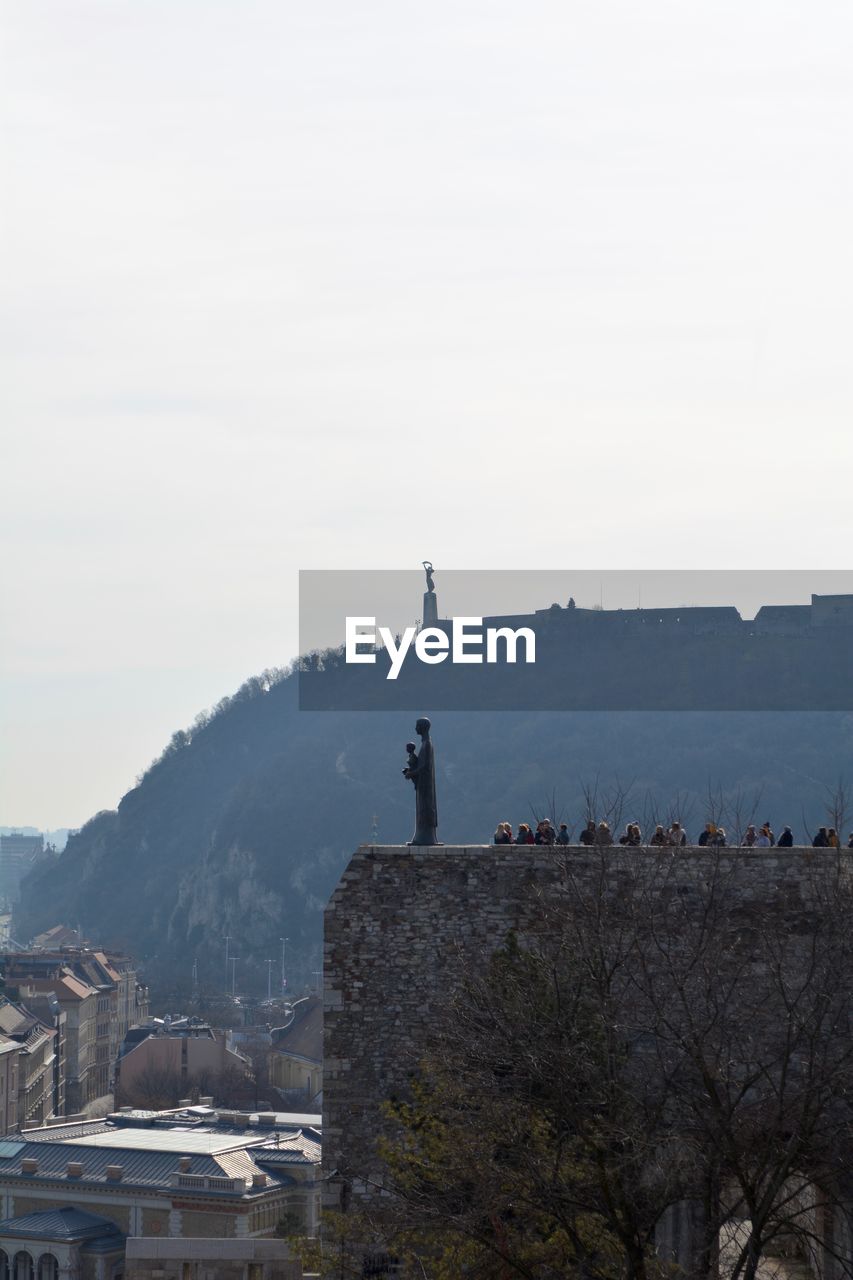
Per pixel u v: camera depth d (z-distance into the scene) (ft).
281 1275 243.81
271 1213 456.04
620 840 149.28
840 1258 119.03
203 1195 445.78
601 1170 117.29
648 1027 124.57
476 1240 123.65
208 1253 240.12
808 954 136.15
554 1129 123.95
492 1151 126.72
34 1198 466.70
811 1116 118.21
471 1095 129.39
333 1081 142.20
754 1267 115.55
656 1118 119.44
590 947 127.13
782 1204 117.19
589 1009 126.00
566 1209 122.11
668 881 138.82
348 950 143.84
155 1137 497.87
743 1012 132.57
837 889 129.80
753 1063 127.03
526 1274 120.26
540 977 128.77
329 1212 137.80
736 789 610.24
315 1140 503.20
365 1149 141.18
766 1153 118.42
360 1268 136.15
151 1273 243.60
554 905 140.26
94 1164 473.26
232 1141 491.72
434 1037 140.05
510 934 137.80
